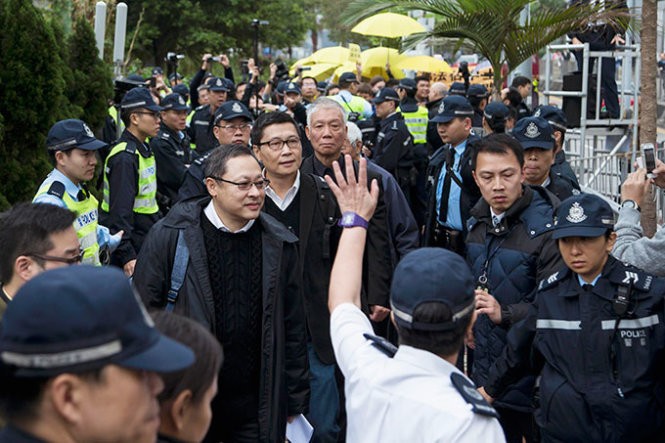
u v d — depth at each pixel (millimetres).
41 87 6969
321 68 21344
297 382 4645
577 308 4020
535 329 4250
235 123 7805
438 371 2664
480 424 2576
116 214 7156
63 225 3791
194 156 9773
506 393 4773
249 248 4516
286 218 5449
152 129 7500
